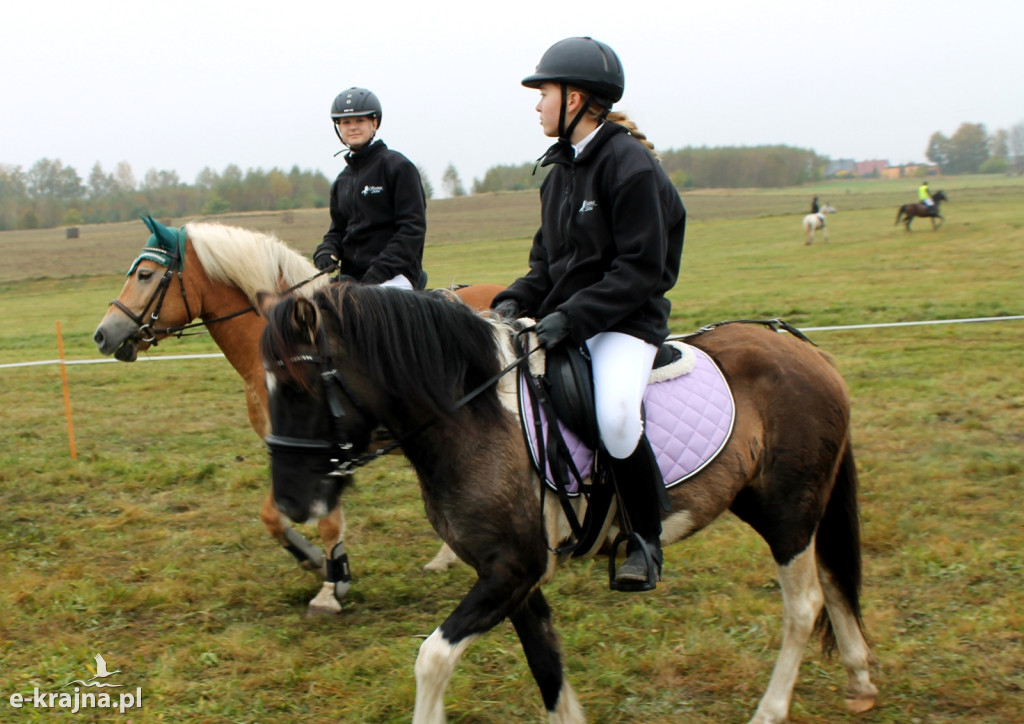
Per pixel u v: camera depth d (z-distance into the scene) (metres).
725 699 3.17
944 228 27.17
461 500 2.49
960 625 3.51
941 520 4.74
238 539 4.96
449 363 2.54
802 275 18.36
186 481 6.16
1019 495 5.06
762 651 3.48
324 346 2.38
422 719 2.34
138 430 7.80
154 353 12.65
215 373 10.73
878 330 11.45
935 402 7.45
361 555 4.75
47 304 21.91
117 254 37.66
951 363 9.02
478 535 2.48
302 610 4.11
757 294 15.51
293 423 2.41
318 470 2.42
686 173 85.19
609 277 2.62
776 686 2.96
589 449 2.67
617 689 3.23
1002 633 3.46
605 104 2.77
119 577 4.44
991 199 42.47
